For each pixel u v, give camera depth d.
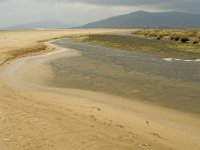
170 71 25.30
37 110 14.50
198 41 52.53
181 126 13.29
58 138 11.16
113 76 23.58
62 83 21.52
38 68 27.05
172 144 11.34
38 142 10.68
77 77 23.36
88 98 17.64
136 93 18.61
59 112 14.41
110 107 15.87
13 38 57.91
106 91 19.20
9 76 23.67
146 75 23.80
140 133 12.23
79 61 31.06
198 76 23.19
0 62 29.64
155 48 44.00
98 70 26.03
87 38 65.94
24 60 31.41
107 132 12.07
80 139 11.20
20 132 11.42
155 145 11.13
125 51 40.78
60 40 62.41
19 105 15.28
